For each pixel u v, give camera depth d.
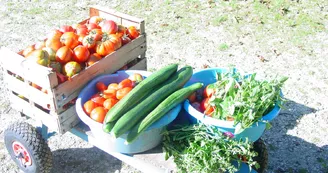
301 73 2.73
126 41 2.00
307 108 2.46
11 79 1.88
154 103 1.69
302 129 2.33
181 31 3.16
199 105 1.77
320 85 2.63
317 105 2.48
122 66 2.01
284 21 3.25
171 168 1.68
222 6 3.45
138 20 2.07
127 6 3.49
